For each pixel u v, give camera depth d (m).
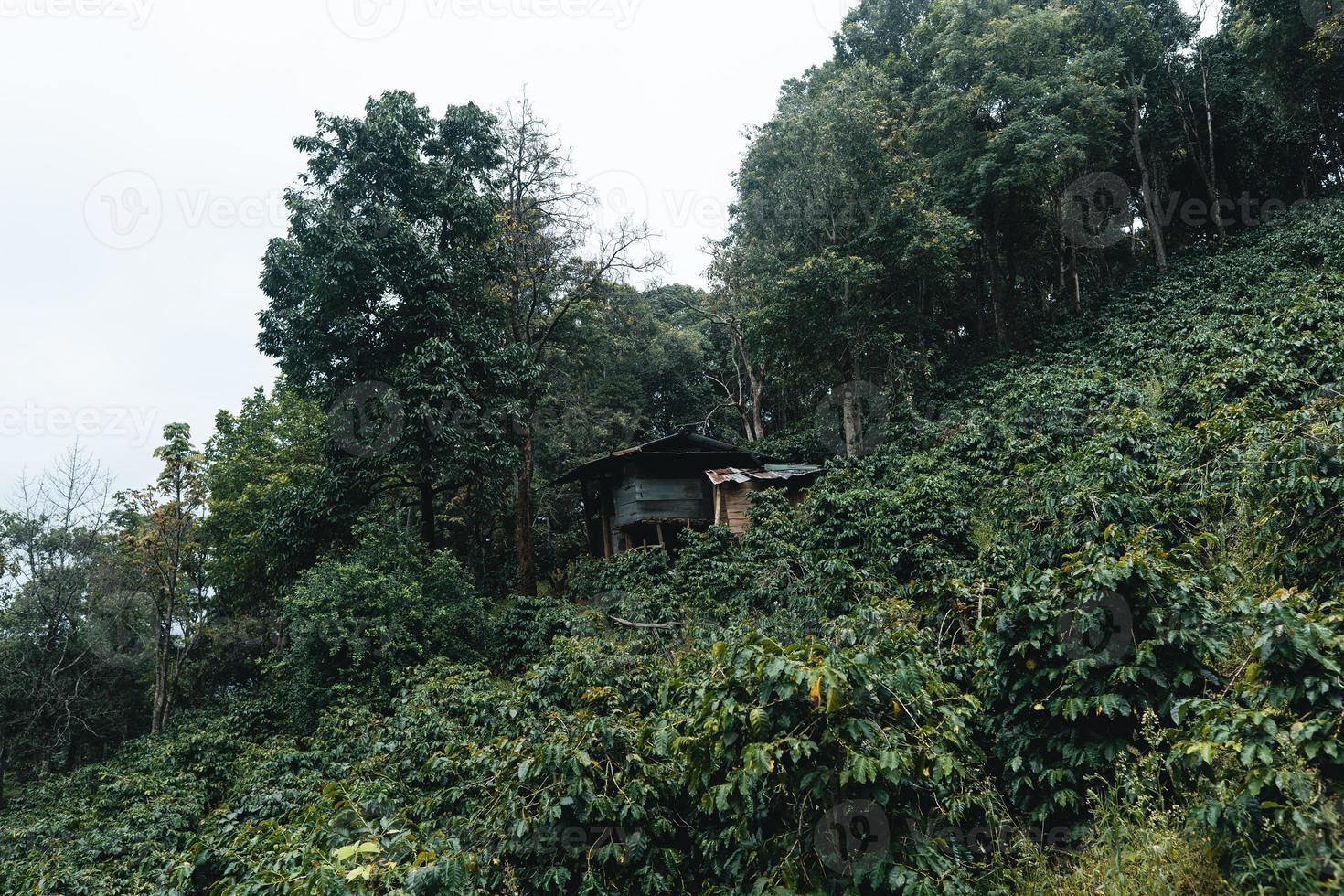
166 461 27.30
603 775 6.17
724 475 24.67
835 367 29.81
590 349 33.66
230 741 17.39
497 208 26.84
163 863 10.61
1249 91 37.38
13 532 28.56
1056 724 6.06
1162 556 6.39
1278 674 4.88
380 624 18.22
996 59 30.94
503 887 6.09
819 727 5.17
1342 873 3.82
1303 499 7.21
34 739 27.92
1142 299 31.25
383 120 23.16
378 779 10.80
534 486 34.09
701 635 13.12
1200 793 4.88
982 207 32.38
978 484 17.02
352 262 21.69
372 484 23.44
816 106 29.20
